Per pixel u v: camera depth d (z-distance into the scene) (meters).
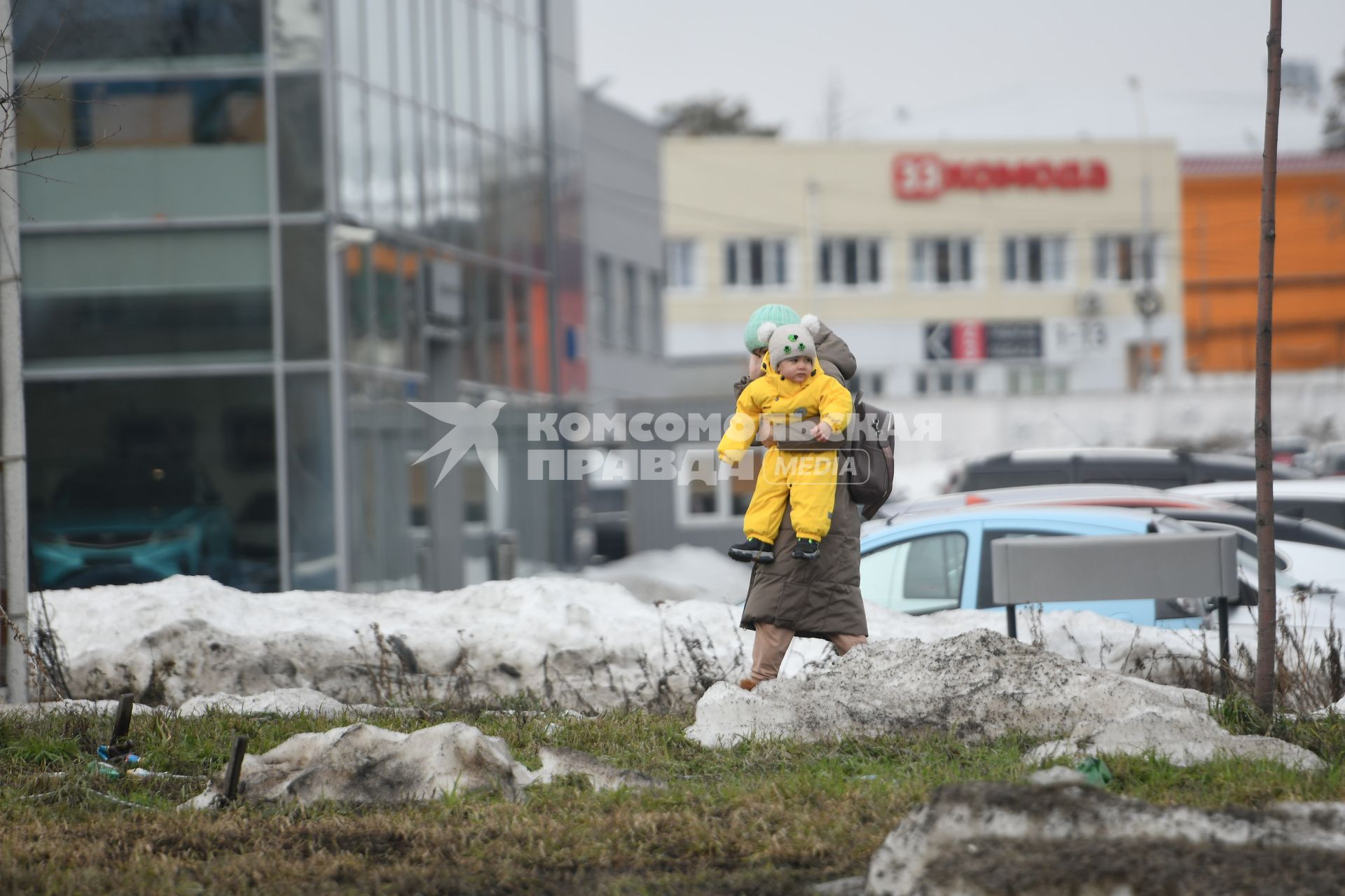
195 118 69.38
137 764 25.88
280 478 68.38
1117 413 155.75
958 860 16.53
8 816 22.62
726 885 18.00
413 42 81.50
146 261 68.88
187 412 68.69
